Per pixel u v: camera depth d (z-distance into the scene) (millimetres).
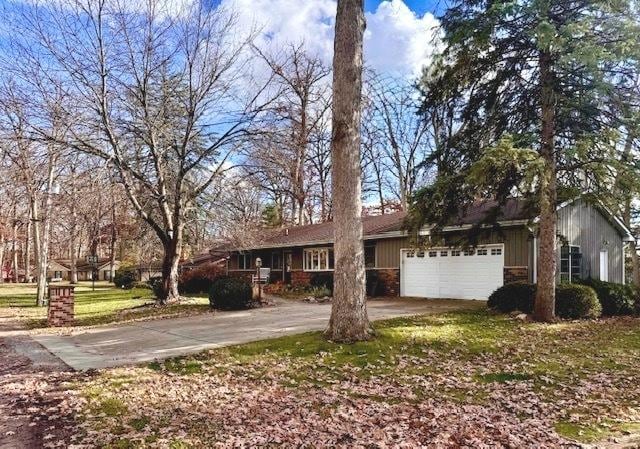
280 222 34750
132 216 20188
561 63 10750
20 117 14336
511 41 11852
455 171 12742
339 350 8438
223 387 6488
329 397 6035
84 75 14602
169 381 6781
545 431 4902
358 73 9062
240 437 4621
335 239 9227
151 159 16250
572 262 16125
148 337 10539
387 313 13172
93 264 33781
